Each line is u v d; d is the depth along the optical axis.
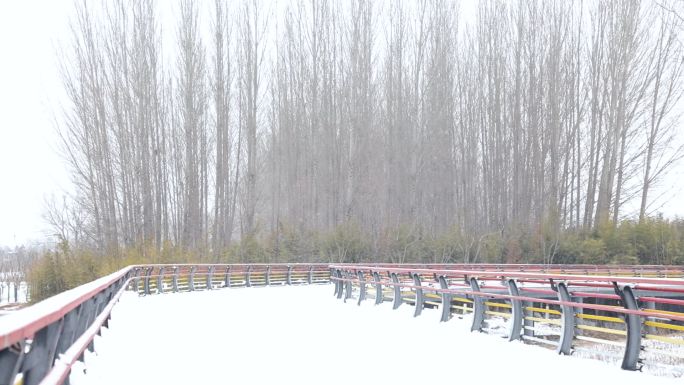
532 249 44.16
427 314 14.78
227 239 47.09
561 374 7.82
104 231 42.19
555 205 45.44
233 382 7.61
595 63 46.34
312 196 49.69
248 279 33.94
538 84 47.09
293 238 45.62
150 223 43.06
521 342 10.73
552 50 46.44
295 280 37.12
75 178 45.53
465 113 51.34
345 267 21.08
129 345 10.62
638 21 44.72
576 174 48.62
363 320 14.87
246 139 52.25
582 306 8.82
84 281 38.38
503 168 49.12
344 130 48.97
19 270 73.81
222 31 46.75
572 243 43.59
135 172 43.41
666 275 34.47
